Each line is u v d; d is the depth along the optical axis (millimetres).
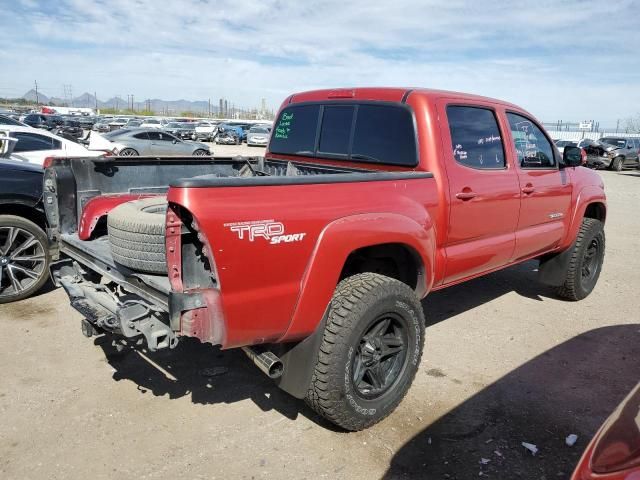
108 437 3135
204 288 2602
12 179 4934
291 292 2801
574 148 5074
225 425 3301
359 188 3152
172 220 2508
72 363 4008
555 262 5695
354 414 3117
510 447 3162
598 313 5555
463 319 5258
